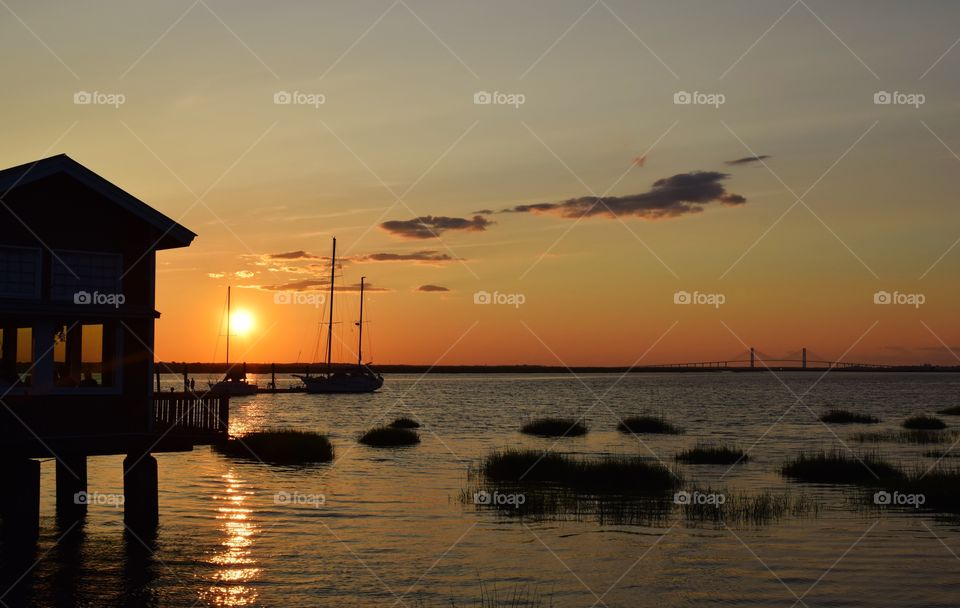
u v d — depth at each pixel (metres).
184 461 38.94
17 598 16.08
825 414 77.31
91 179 20.27
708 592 17.08
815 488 29.67
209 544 20.77
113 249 20.77
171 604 15.85
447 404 106.81
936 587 17.39
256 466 37.16
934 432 54.72
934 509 25.62
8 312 19.02
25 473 20.23
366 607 15.89
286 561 19.19
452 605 16.09
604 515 24.75
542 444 47.91
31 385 19.70
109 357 20.70
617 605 16.20
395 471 35.25
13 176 19.22
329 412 85.75
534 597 16.70
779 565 19.11
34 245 19.70
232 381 122.19
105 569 18.23
